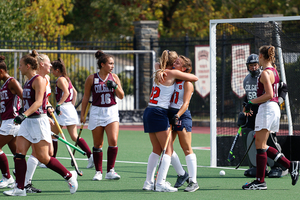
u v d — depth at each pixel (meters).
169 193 21.44
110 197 20.47
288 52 29.03
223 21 29.12
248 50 51.41
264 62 22.52
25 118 20.20
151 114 21.34
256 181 22.53
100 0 93.00
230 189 22.50
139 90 64.19
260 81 22.16
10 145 23.86
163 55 21.62
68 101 29.30
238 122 26.41
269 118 21.95
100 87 24.69
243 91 52.75
